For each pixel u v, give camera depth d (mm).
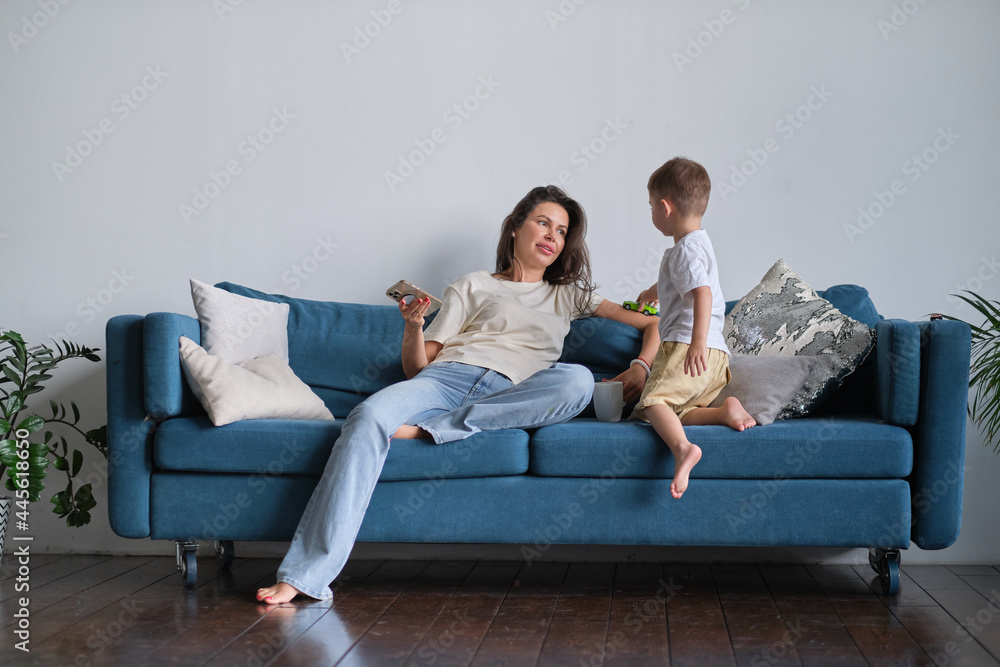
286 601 1972
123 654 1587
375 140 2869
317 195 2875
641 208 2785
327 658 1556
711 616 1862
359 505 1980
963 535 2521
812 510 1965
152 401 2062
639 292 2781
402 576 2334
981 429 2533
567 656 1568
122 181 2881
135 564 2564
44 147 2883
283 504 2057
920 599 2027
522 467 2037
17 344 2553
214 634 1714
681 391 2119
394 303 2859
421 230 2855
